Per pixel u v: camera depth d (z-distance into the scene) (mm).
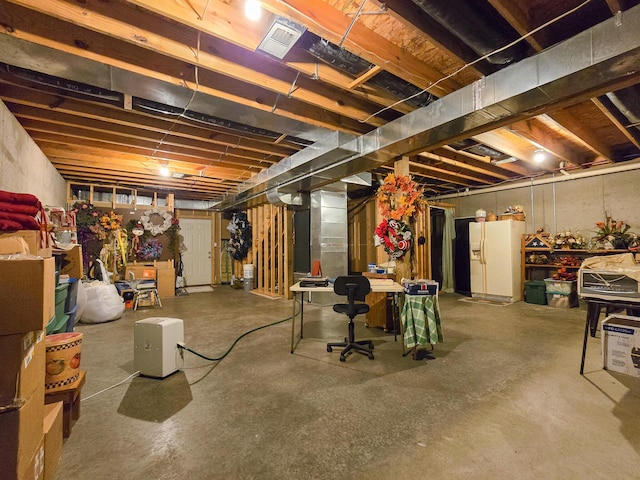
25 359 1199
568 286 5297
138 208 7465
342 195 6105
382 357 3143
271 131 3736
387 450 1714
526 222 6426
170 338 2734
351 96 3209
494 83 2418
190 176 6078
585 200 5594
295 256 6781
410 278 3783
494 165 5676
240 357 3166
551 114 3475
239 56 2498
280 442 1792
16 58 2117
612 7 1871
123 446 1762
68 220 3432
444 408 2148
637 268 2428
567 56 2047
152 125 3539
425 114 2945
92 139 3982
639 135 4137
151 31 2105
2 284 1144
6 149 2850
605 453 1667
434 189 7801
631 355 2455
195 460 1646
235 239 8438
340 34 2092
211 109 2939
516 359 3031
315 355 3211
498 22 2062
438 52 2521
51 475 1513
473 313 5051
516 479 1490
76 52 2113
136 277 6816
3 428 1120
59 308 3027
